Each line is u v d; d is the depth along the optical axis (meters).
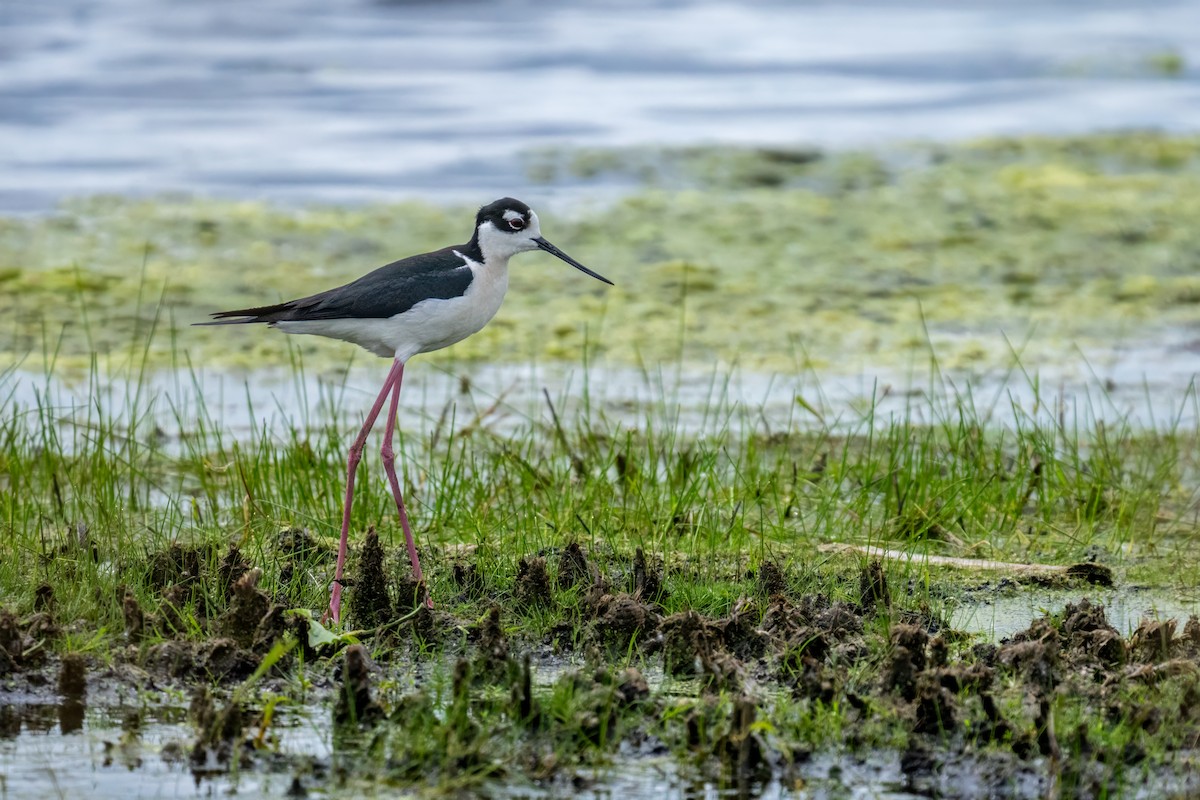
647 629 8.61
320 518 10.57
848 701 7.65
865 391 14.52
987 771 7.07
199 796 6.79
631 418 13.65
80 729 7.46
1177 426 13.74
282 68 29.67
